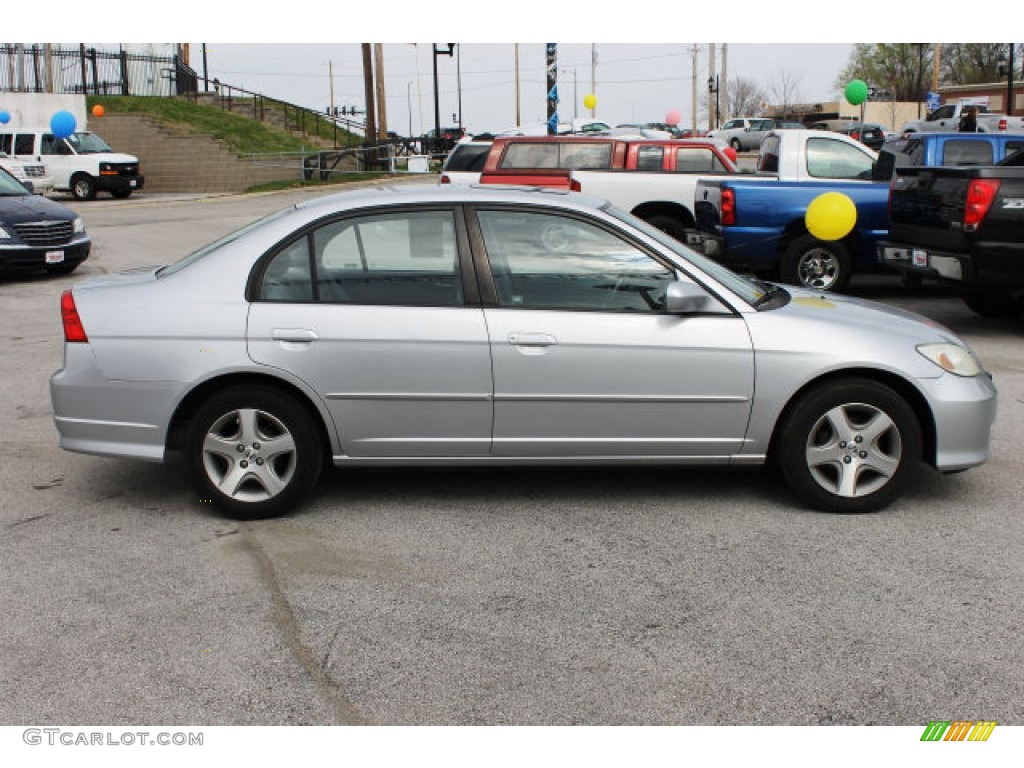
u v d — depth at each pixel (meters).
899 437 5.10
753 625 3.99
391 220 5.04
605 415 5.05
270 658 3.77
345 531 5.00
